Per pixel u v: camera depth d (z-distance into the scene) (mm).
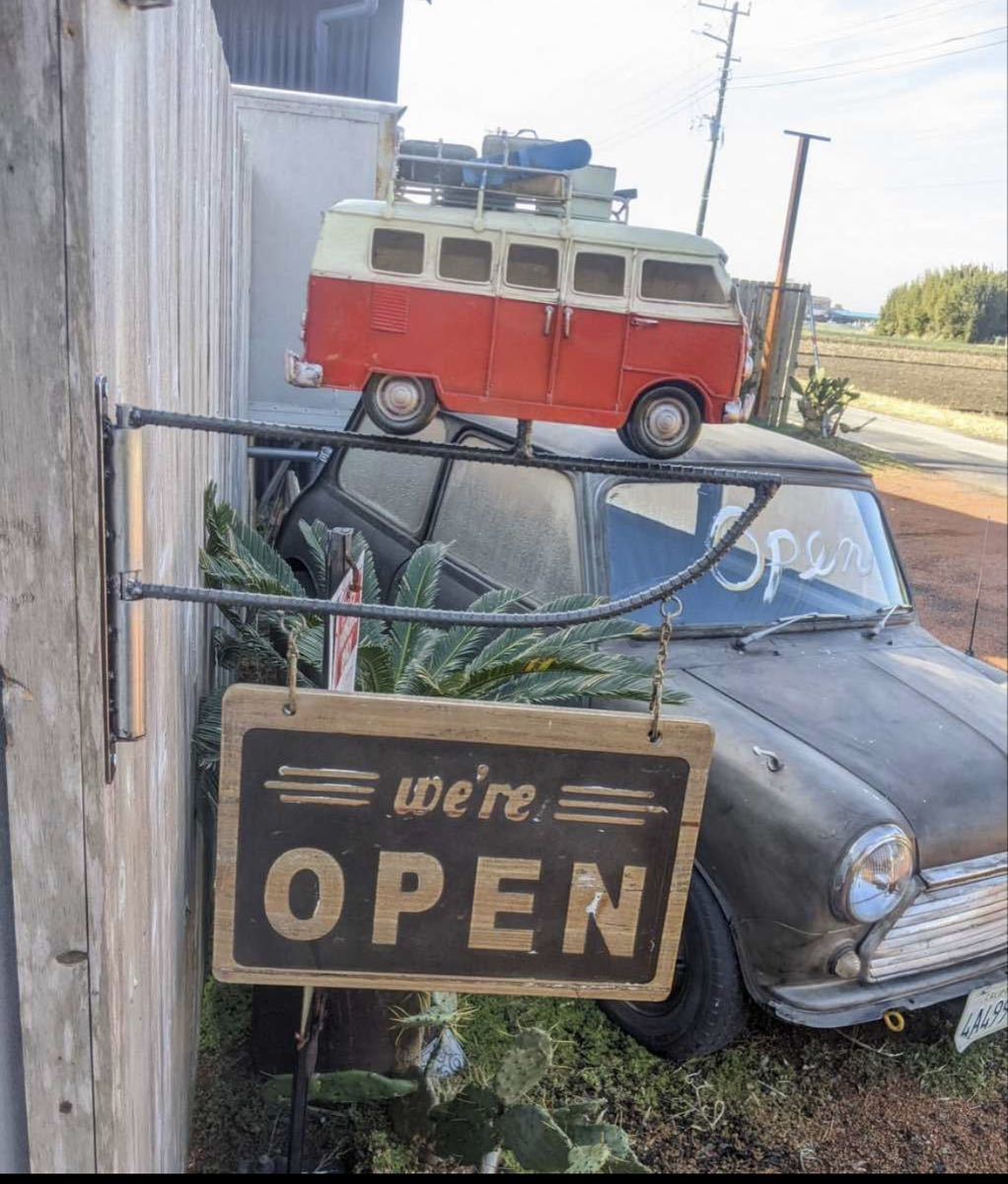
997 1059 3393
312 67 8961
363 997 2629
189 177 2072
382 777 1485
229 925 1513
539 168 1961
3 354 1075
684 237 1939
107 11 1084
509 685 2742
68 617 1157
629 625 2904
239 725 1438
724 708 3178
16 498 1118
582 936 1586
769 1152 2883
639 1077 3127
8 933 1274
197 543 2480
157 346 1558
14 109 1005
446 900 1545
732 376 1970
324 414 6137
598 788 1528
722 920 2967
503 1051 3148
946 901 2918
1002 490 15141
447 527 4164
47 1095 1315
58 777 1206
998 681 3787
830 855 2750
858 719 3256
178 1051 2182
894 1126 3031
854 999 2861
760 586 3781
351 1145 2654
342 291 1901
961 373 28859
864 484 4227
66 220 1038
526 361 1922
